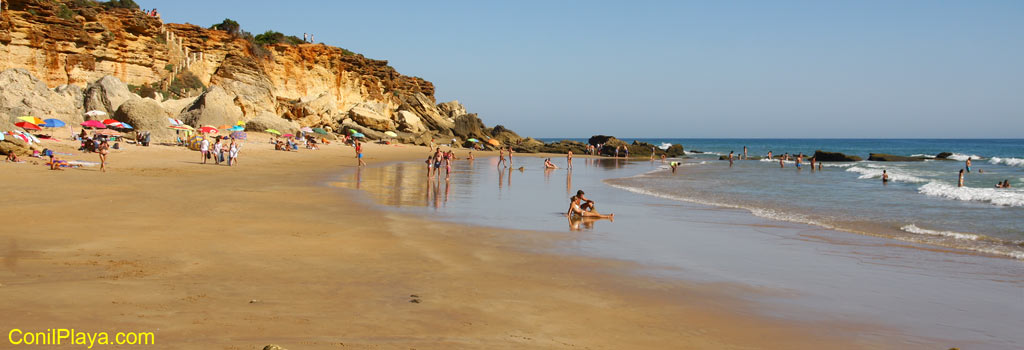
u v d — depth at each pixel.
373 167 37.44
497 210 17.23
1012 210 18.20
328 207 16.41
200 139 40.50
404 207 17.19
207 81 64.38
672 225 14.85
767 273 9.38
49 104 41.00
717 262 10.18
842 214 17.31
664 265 9.79
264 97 67.00
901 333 6.46
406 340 5.32
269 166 34.00
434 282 7.92
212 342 4.90
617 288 8.05
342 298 6.81
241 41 68.88
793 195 23.48
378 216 14.88
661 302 7.41
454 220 14.73
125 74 54.56
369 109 80.62
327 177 27.73
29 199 14.94
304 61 76.69
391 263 9.13
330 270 8.40
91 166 25.92
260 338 5.11
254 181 23.94
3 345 4.48
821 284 8.70
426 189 23.33
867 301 7.79
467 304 6.84
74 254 8.67
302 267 8.52
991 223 15.48
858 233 13.79
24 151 26.92
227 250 9.57
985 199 21.02
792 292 8.16
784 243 12.35
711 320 6.70
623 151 79.19
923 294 8.24
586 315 6.67
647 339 5.89
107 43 53.09
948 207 19.08
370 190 22.06
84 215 12.76
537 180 30.94
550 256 10.30
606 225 14.68
